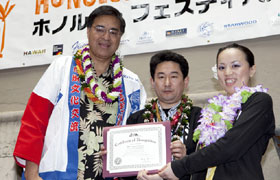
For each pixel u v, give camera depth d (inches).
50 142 102.4
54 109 105.3
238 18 149.1
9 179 161.0
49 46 169.2
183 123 103.8
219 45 156.3
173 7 157.8
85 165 101.0
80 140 102.8
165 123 96.7
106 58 110.5
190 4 156.0
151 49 157.1
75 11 169.2
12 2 176.9
